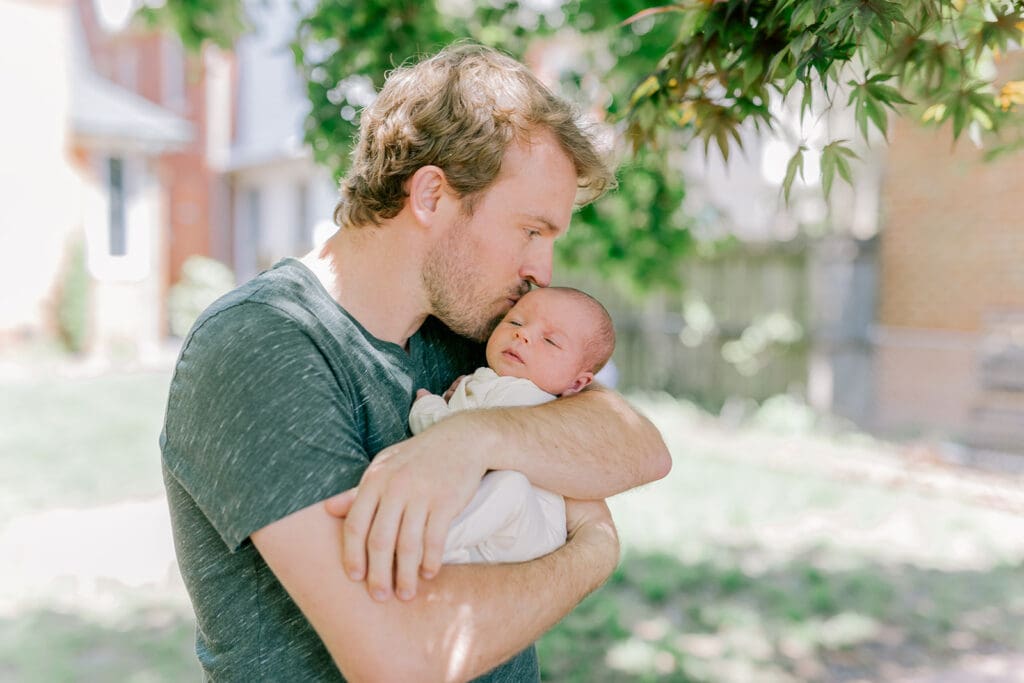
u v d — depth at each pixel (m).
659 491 6.64
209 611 1.24
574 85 4.44
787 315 9.23
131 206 15.35
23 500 6.44
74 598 4.69
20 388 11.33
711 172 12.05
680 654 3.93
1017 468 7.13
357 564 1.09
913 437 8.10
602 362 1.70
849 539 5.60
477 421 1.27
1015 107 2.04
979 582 4.86
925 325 8.30
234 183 19.02
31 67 13.53
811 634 4.20
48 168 13.77
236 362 1.15
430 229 1.34
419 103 1.32
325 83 3.46
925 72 1.75
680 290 5.28
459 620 1.13
